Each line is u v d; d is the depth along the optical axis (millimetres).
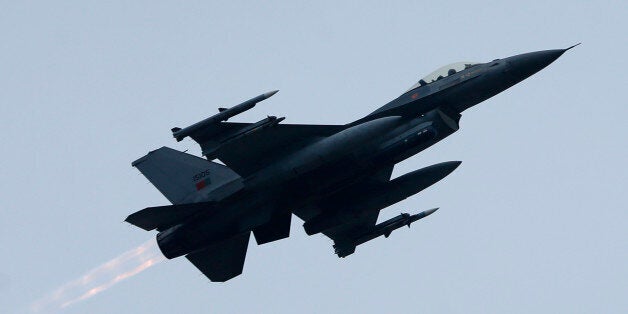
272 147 98312
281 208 100438
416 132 98750
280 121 95188
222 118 94562
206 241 101625
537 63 102312
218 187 101875
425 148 102000
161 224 100875
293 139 98438
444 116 102375
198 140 97438
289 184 98938
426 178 108188
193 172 106812
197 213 99938
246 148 97312
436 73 105750
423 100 102750
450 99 103188
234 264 107438
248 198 99688
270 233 105125
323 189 100062
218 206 99875
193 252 103500
